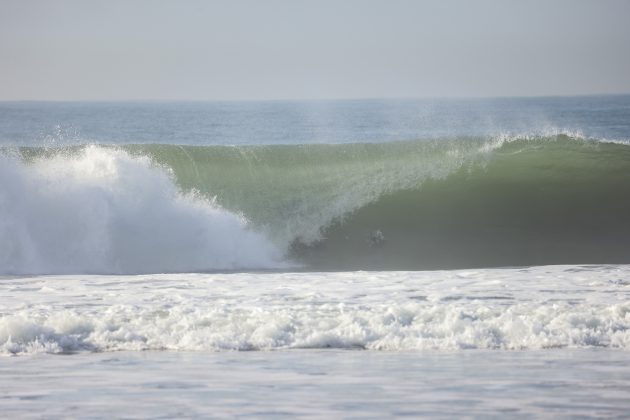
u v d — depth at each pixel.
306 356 32.09
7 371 28.92
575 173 91.06
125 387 25.98
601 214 84.12
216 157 91.44
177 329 36.53
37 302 45.25
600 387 25.77
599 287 50.28
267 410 22.78
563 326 36.97
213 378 27.48
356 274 58.97
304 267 72.25
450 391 25.22
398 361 30.78
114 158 77.38
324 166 92.06
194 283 53.84
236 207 83.94
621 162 93.19
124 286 52.38
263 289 50.44
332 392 25.12
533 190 87.75
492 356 31.84
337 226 82.25
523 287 50.50
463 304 43.84
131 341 34.72
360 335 35.12
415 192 87.69
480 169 92.06
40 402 23.83
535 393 24.88
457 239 80.19
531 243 79.19
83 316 38.97
